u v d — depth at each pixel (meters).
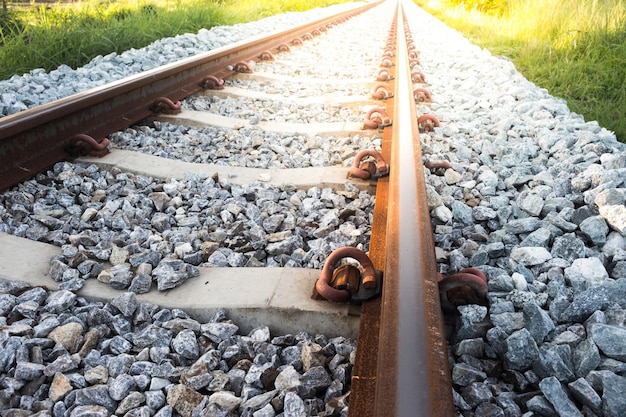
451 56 8.08
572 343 1.76
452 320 1.92
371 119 4.15
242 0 13.27
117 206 2.75
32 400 1.59
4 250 2.24
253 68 6.61
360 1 27.73
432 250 1.87
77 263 2.20
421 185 2.38
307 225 2.68
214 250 2.40
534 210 2.76
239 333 2.02
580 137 3.68
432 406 1.15
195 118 4.25
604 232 2.42
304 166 3.50
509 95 5.12
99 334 1.87
